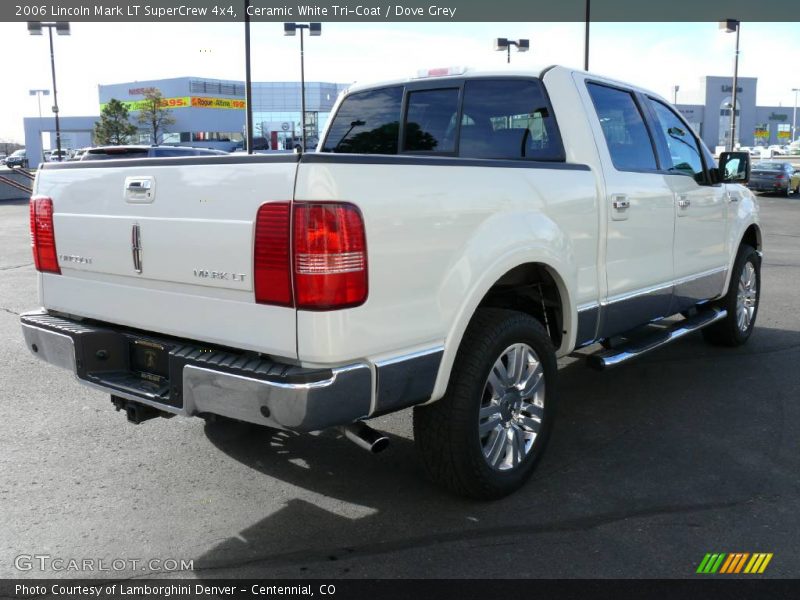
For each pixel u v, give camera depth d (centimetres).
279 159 273
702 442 430
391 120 496
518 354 356
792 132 9906
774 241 1517
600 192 410
